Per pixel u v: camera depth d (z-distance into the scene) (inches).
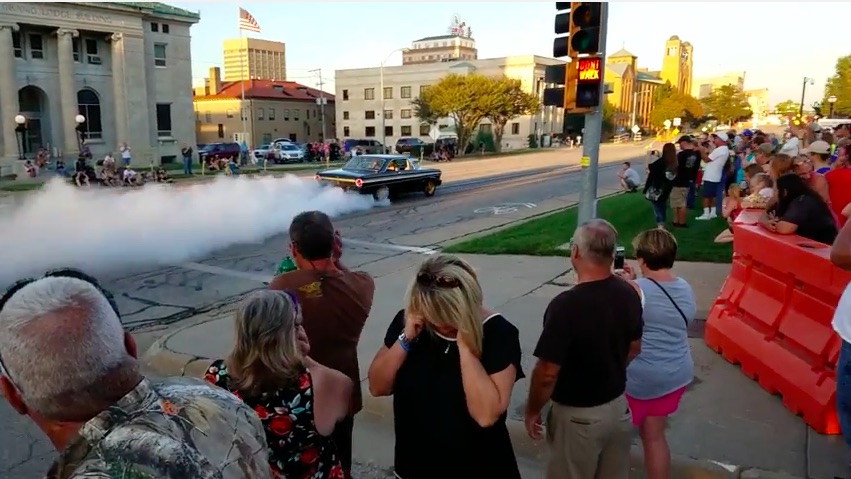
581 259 113.2
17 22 1510.8
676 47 6732.3
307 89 3659.0
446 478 93.0
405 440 96.3
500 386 90.4
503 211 680.4
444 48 5487.2
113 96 1743.4
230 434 59.1
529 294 314.2
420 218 637.3
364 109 3526.1
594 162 346.3
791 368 174.2
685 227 466.0
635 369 129.0
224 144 1776.6
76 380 53.2
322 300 123.2
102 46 1716.3
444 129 2637.8
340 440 125.2
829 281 161.3
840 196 264.5
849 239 116.5
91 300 57.4
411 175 796.0
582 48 320.8
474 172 1310.3
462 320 88.9
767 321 191.5
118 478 50.8
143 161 1770.4
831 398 156.9
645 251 130.9
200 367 231.1
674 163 453.4
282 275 126.3
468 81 2354.8
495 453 94.7
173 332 271.3
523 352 230.2
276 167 1616.6
